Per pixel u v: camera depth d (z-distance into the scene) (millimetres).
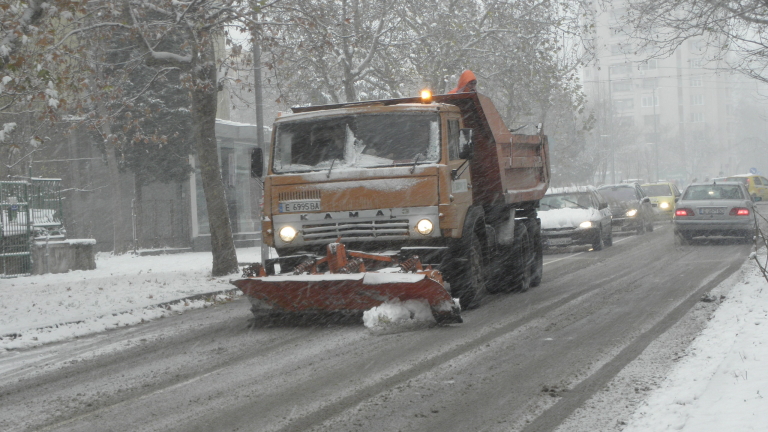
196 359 8227
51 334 10359
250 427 5508
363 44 23547
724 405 5199
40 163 30094
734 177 46094
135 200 29297
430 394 6316
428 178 10062
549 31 29094
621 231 28594
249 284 9531
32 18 12297
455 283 10836
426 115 10406
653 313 10195
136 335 10328
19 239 19625
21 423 5879
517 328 9461
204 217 31016
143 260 24828
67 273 20188
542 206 23016
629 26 17891
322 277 9133
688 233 21281
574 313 10562
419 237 10039
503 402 6023
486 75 29609
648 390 6195
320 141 10562
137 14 16781
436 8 26328
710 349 7449
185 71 17172
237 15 16297
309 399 6246
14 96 13352
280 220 10430
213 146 17500
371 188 10125
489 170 12039
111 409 6191
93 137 29078
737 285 12164
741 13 15867
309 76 26047
